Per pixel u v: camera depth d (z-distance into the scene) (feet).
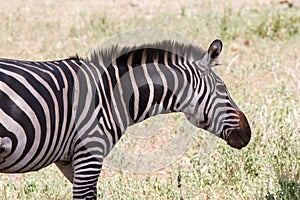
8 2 77.87
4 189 37.09
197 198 36.52
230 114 32.37
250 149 41.37
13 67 27.76
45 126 27.66
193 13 72.38
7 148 26.86
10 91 26.94
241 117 32.60
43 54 60.49
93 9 75.05
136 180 38.91
